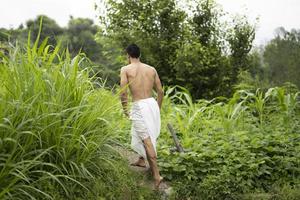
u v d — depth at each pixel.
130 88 5.32
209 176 5.36
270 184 5.62
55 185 4.52
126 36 14.00
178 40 14.30
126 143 6.15
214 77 14.16
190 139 6.30
